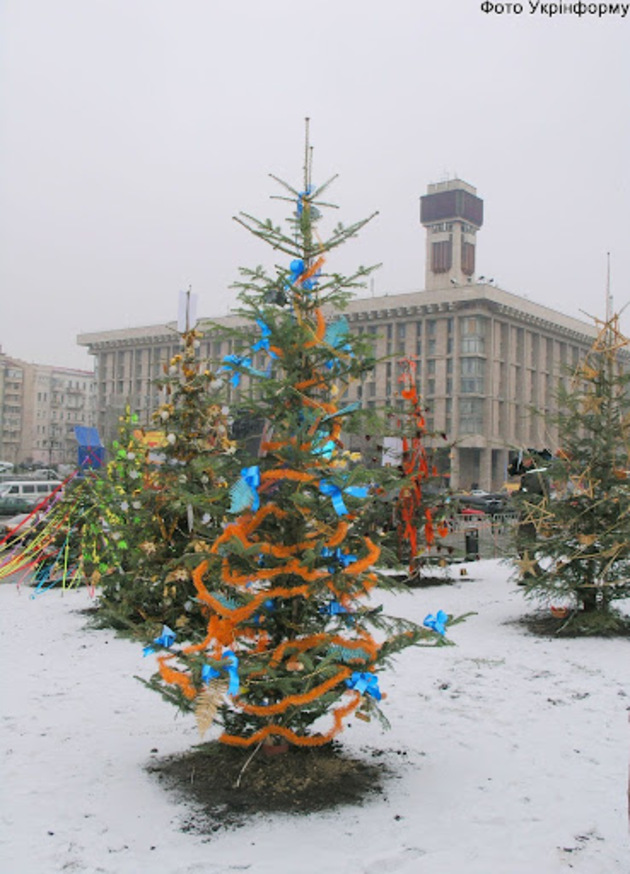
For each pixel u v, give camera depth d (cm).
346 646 468
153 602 836
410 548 1390
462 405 7431
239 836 420
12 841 418
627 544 930
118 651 900
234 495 457
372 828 429
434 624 468
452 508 1384
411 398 1320
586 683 741
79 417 13262
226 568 479
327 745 552
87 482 1232
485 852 403
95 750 563
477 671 792
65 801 469
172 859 395
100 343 9550
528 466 1124
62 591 1351
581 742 574
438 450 1370
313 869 384
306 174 516
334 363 509
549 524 981
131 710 664
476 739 582
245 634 487
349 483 458
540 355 8144
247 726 508
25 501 3431
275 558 483
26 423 12600
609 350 991
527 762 533
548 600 1011
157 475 837
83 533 1230
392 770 516
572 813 450
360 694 480
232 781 489
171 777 504
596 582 959
